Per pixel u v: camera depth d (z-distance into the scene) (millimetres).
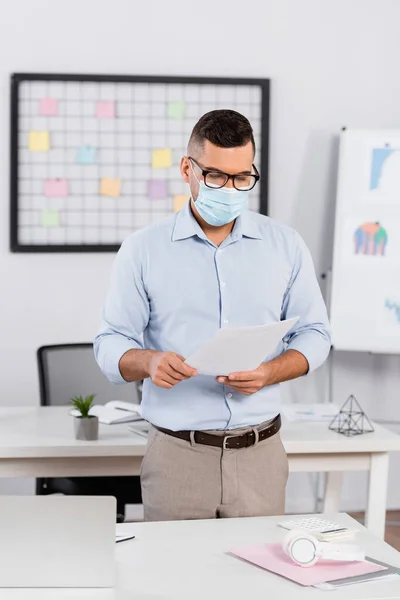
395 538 4289
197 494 2236
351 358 4691
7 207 4438
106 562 1683
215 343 1976
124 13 4441
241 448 2252
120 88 4449
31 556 1679
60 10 4402
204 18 4496
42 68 4410
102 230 4488
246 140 2166
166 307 2291
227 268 2301
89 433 2986
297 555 1794
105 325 2352
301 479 4688
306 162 4625
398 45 4637
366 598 1656
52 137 4438
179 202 4523
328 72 4598
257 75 4555
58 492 3488
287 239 2377
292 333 2434
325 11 4574
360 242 4406
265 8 4535
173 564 1829
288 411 3465
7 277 4453
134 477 3441
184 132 4504
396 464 4762
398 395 4707
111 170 4477
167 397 2268
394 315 4387
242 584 1722
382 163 4391
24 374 4484
